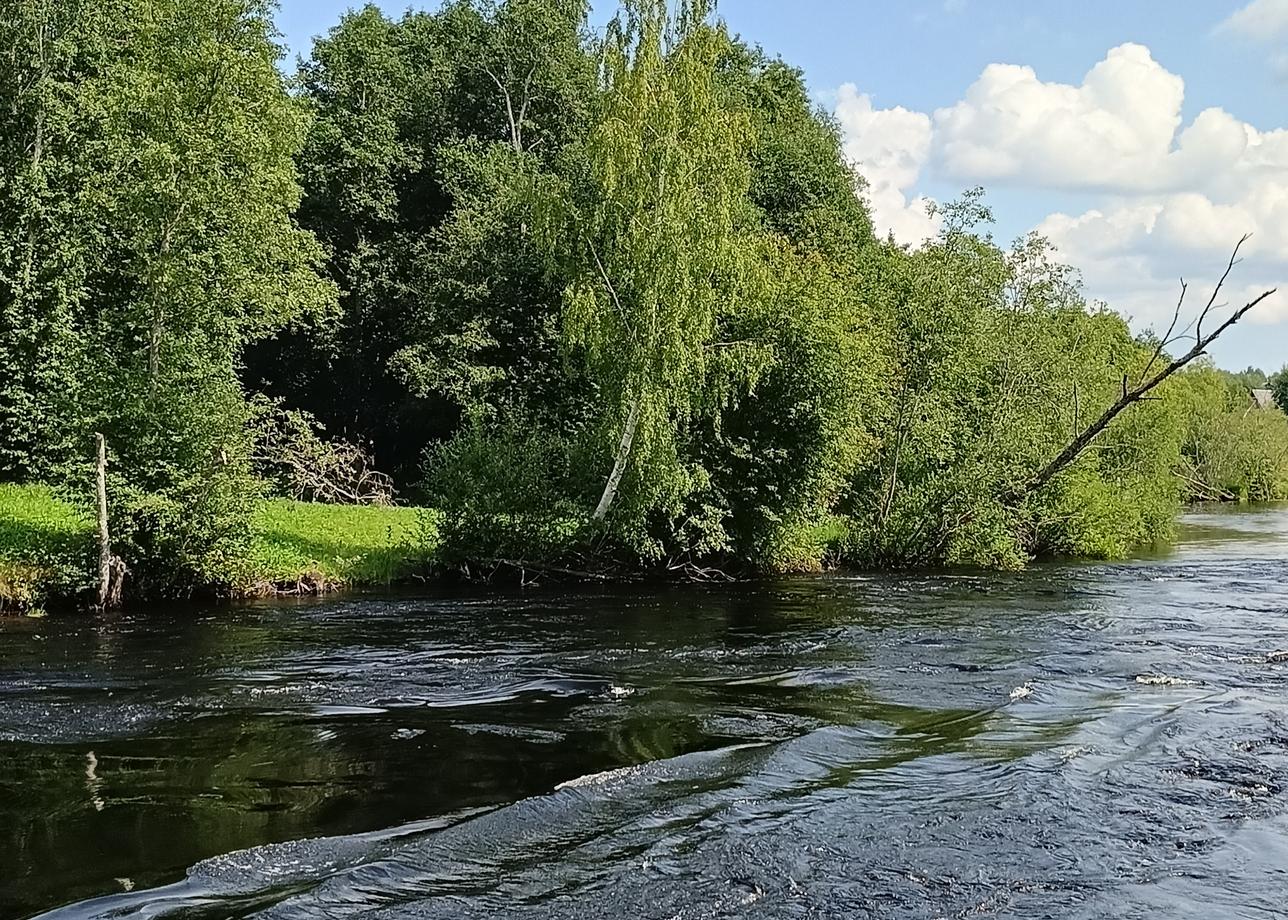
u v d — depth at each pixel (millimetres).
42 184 28250
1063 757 10531
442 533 26484
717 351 26938
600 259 27375
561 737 11266
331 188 47281
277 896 6879
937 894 7270
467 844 7934
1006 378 34219
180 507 20844
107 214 26141
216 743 10922
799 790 9422
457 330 41844
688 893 7129
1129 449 42812
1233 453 79938
